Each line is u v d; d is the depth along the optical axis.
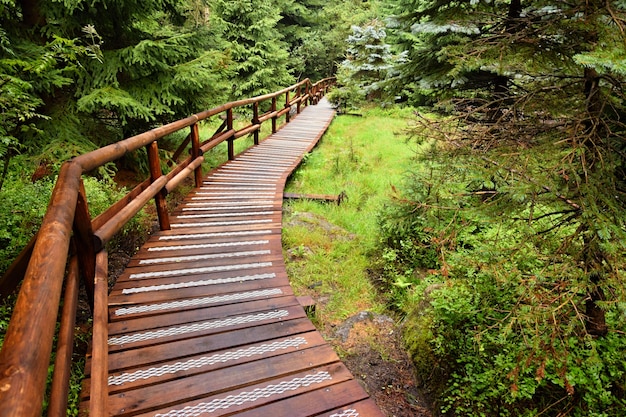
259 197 5.59
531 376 2.52
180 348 2.51
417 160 3.11
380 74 16.33
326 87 23.44
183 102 6.16
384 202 5.13
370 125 12.43
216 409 2.07
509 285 2.73
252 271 3.56
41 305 1.03
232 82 15.45
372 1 26.81
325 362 2.45
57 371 1.44
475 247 3.41
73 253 2.25
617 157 2.31
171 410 2.05
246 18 16.03
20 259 2.07
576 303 2.12
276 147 9.16
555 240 2.55
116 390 2.15
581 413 2.33
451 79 5.17
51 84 4.96
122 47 6.19
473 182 2.79
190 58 6.71
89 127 5.73
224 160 8.34
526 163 2.17
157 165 4.02
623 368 2.36
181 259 3.72
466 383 2.72
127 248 4.36
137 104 5.33
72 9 4.86
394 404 2.84
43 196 3.50
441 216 2.92
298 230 5.10
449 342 2.95
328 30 27.03
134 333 2.63
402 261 4.50
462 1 5.28
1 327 2.32
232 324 2.79
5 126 3.40
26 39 5.00
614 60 1.73
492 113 3.17
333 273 4.39
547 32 2.50
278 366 2.40
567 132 2.29
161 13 6.91
